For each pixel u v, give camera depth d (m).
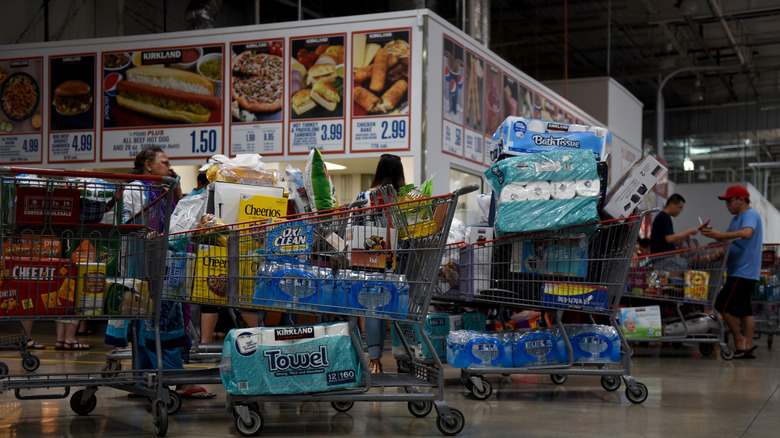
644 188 4.93
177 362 4.50
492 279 4.94
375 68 8.67
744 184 22.66
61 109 9.70
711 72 27.97
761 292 9.77
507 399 4.93
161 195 3.75
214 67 9.25
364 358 3.83
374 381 3.93
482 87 9.72
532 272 4.89
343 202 9.41
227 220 4.36
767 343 10.67
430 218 3.88
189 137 9.33
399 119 8.55
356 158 8.70
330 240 3.90
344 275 3.87
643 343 9.75
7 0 11.71
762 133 31.92
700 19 20.95
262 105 9.07
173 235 4.01
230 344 3.64
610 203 4.96
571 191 4.74
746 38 24.05
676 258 8.10
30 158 9.80
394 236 3.93
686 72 27.12
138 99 9.49
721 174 32.56
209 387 5.27
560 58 24.34
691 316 8.28
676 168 32.97
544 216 4.75
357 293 3.87
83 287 3.61
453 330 5.39
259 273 3.88
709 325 8.14
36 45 9.77
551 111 12.02
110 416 4.09
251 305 3.87
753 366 7.23
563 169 4.75
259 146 9.08
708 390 5.44
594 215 4.71
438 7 15.23
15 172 3.41
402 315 3.88
